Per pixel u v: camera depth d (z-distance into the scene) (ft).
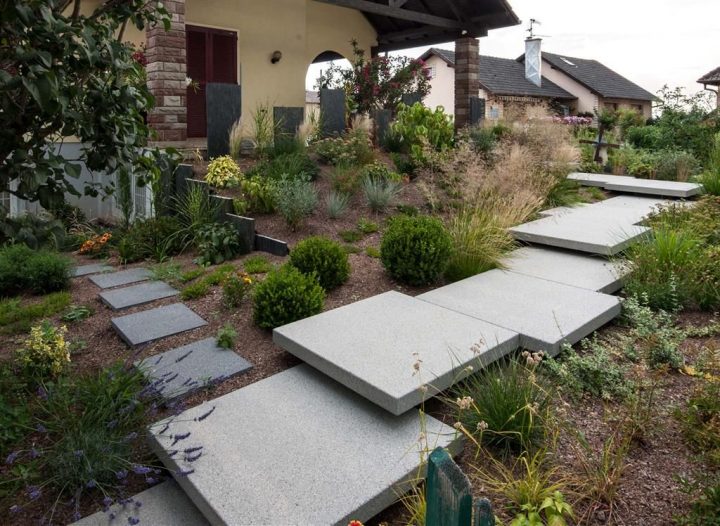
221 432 8.52
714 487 6.62
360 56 41.09
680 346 11.08
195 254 18.79
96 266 18.99
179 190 21.53
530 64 94.32
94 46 7.45
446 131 27.32
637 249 14.69
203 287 14.75
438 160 23.32
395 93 36.96
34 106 7.65
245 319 12.91
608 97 93.61
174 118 23.77
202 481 7.34
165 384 9.95
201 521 7.25
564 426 8.38
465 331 10.95
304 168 22.09
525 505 6.70
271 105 35.55
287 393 9.74
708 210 17.26
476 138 27.48
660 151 32.81
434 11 36.81
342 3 29.07
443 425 8.70
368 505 7.01
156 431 8.46
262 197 19.39
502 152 22.94
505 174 20.04
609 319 12.20
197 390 9.98
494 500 7.24
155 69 23.34
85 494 7.80
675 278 12.91
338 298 13.79
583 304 12.37
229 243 17.81
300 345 10.37
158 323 12.82
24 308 14.33
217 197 19.45
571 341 10.87
